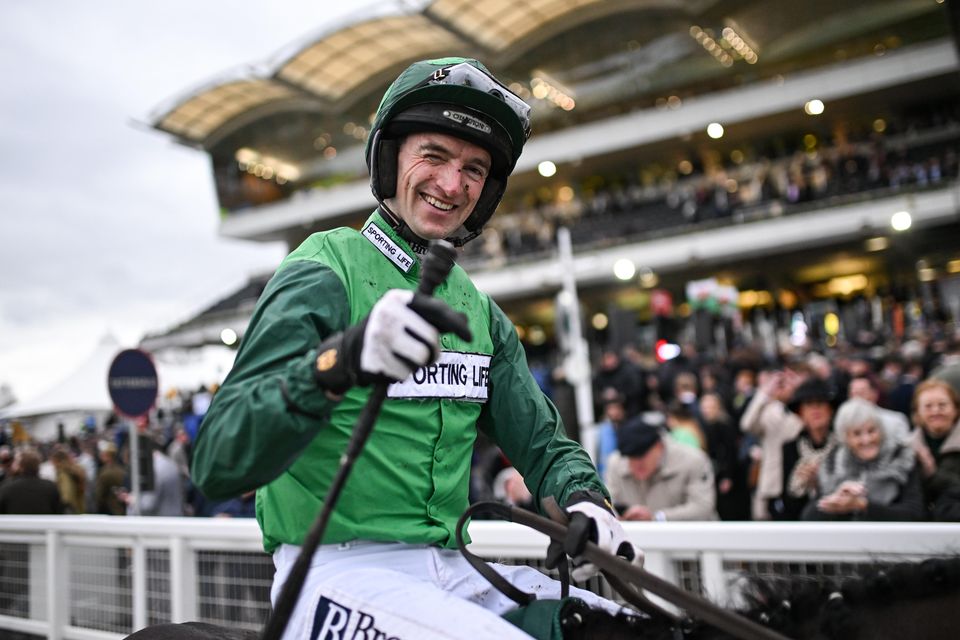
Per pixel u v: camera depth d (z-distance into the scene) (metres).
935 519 3.01
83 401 14.59
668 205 22.89
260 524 1.44
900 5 21.58
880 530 2.05
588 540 1.24
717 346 17.08
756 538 2.20
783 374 4.43
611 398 6.73
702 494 3.85
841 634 1.16
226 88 26.50
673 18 23.16
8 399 16.80
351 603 1.25
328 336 1.31
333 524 1.32
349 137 29.41
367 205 26.98
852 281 23.45
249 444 1.15
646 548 2.36
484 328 1.55
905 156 20.28
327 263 1.36
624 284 22.73
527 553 2.54
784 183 20.47
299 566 1.07
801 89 20.39
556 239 22.77
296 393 1.13
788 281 23.47
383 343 1.06
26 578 4.22
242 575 3.14
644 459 3.89
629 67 24.73
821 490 3.32
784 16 22.22
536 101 26.16
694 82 24.27
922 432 3.65
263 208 28.94
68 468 7.68
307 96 27.06
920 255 20.84
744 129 22.34
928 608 1.16
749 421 4.38
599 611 1.29
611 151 23.34
